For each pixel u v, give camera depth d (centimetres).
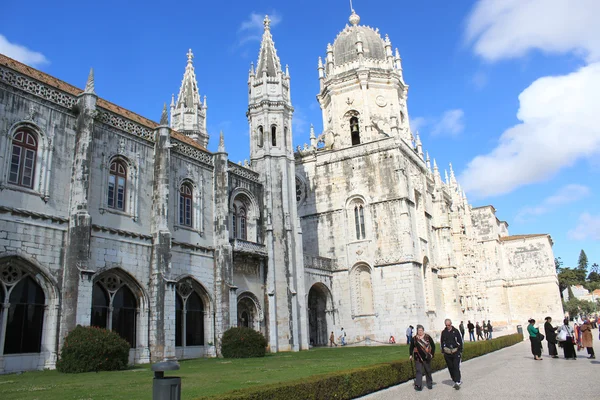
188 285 3497
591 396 1477
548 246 8812
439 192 6656
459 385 1753
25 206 2536
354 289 5262
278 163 4566
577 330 3322
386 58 6219
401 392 1733
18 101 2606
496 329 7925
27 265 2489
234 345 3375
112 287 2936
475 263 7869
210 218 3812
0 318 2355
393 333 4962
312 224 5638
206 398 1130
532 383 1814
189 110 5347
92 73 2944
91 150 2875
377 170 5394
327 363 2616
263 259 4234
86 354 2333
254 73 4847
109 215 2984
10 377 2092
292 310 4253
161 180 3303
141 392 1571
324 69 6581
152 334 3056
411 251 5059
